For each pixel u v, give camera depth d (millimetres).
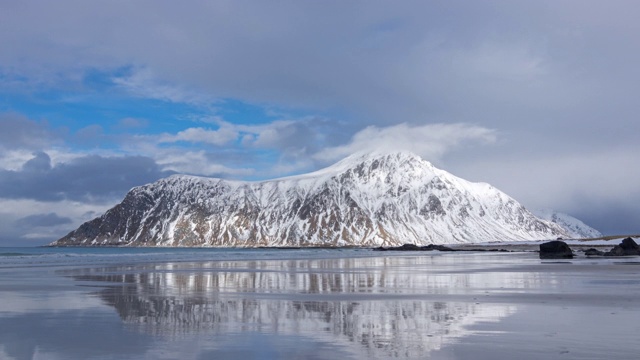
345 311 25000
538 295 32000
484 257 121938
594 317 22562
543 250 107125
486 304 27484
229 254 144750
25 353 15602
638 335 18281
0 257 95250
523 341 17297
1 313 24016
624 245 119375
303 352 15766
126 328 19969
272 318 22672
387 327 20203
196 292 34531
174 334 18703
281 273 57000
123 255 113250
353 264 83625
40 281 43219
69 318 22500
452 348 16266
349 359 14836
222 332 19156
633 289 35812
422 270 63406
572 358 14859
